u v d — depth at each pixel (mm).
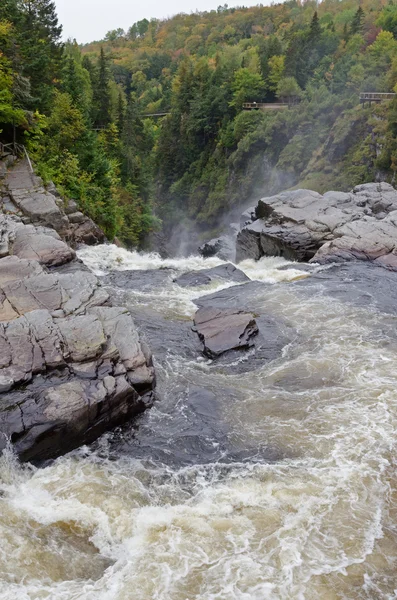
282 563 7934
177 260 25219
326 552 8164
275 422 11609
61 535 8336
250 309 17828
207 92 85812
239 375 13719
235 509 9031
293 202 30422
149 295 19391
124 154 46719
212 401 12383
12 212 23141
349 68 69938
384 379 13266
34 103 32469
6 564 7699
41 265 18031
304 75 79250
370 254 23750
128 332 12867
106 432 11023
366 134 59188
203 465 10219
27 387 10562
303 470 10047
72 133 32625
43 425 9695
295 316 17281
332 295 19266
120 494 9281
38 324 12297
